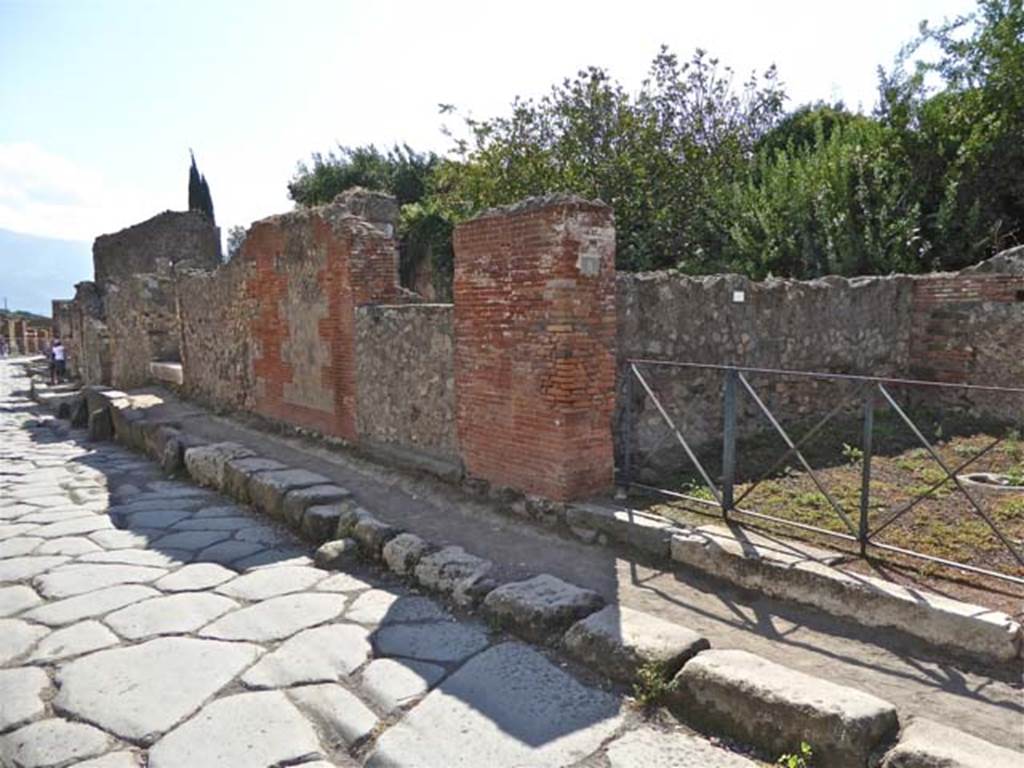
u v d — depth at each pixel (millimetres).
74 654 3814
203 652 3805
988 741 2611
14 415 16062
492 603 4047
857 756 2553
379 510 6000
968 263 11148
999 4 12086
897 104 12219
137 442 10695
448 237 18188
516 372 5539
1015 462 6418
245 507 7027
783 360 7902
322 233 8273
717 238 13453
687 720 3029
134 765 2848
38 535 6137
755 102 15875
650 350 6496
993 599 3533
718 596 4051
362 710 3195
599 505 5148
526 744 2873
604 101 14250
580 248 5129
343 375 8102
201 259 24438
